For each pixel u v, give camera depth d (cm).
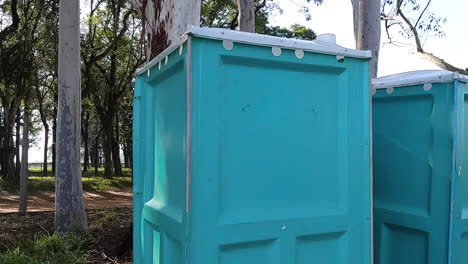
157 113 276
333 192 232
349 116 236
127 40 2170
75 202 746
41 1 1733
